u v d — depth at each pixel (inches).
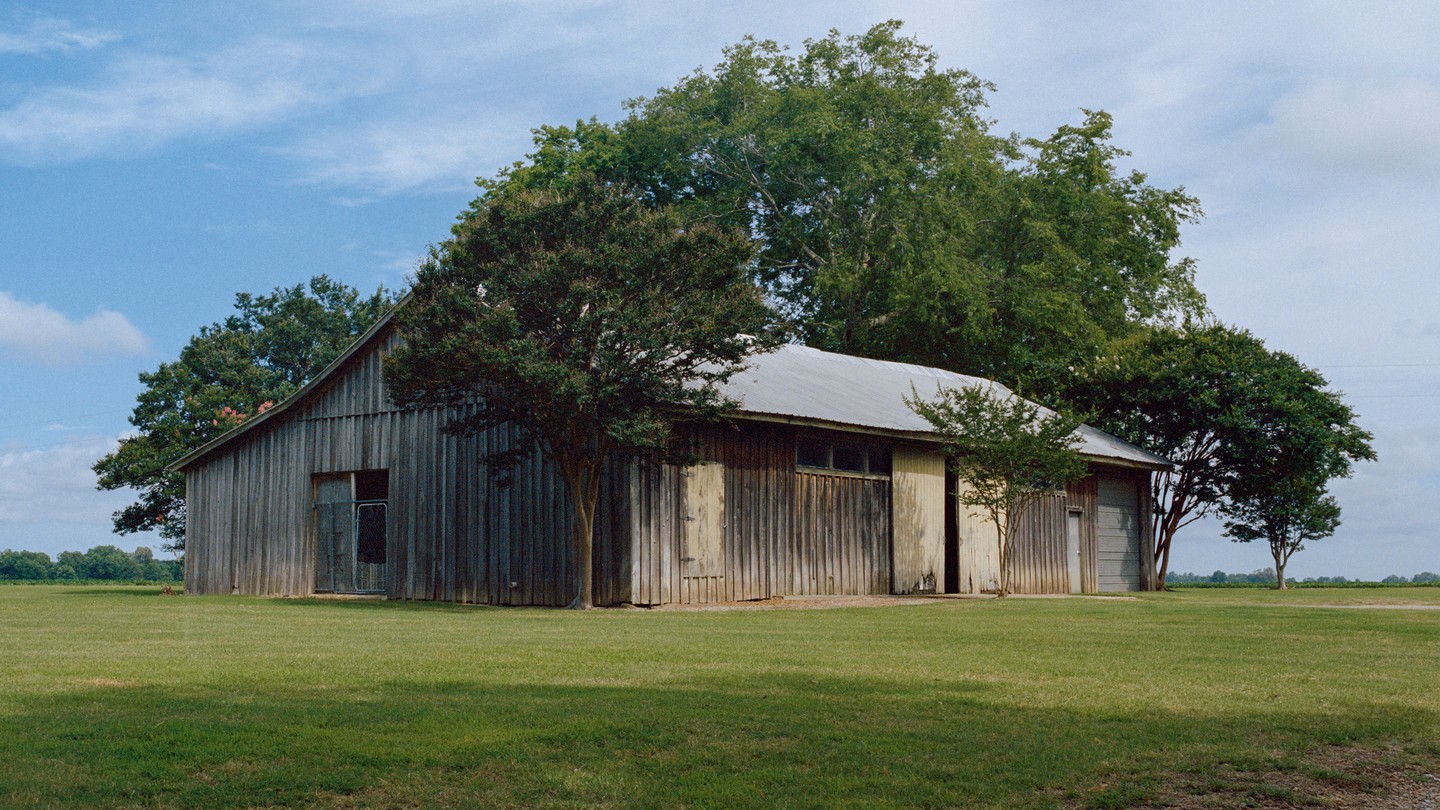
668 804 217.0
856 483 1081.4
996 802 225.0
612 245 798.5
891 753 259.3
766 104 1941.4
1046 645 509.7
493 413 845.8
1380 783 250.4
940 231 1801.2
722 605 911.7
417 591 1021.8
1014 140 1988.2
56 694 323.3
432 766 240.1
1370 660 463.8
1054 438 1066.1
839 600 987.3
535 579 941.8
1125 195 2004.2
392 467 1055.0
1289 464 1567.4
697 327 800.9
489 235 822.5
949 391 1095.6
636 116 1998.0
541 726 277.7
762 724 287.1
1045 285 1817.2
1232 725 302.0
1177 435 1600.6
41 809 204.7
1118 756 262.1
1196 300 2011.6
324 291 2593.5
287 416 1135.0
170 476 1733.5
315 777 227.8
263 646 475.8
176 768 233.3
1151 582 1486.2
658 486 904.3
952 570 1186.6
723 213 1902.1
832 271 1840.6
